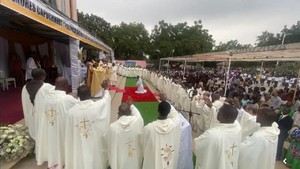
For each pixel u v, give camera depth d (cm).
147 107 1098
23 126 527
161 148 360
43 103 429
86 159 399
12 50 1117
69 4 2005
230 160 323
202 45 4741
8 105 759
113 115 908
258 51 830
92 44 1519
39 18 586
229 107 332
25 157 492
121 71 2758
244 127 495
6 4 431
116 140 380
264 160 327
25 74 1138
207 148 320
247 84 1541
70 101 425
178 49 4759
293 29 4625
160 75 1723
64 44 1691
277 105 856
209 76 2219
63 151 434
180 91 960
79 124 391
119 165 390
